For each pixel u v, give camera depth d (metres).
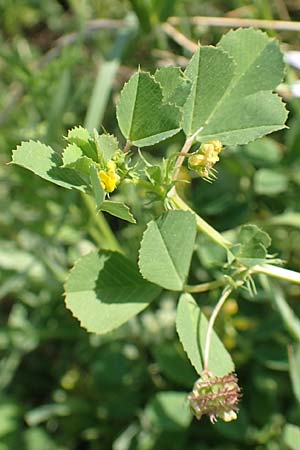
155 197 0.19
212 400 0.19
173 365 0.29
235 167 0.30
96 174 0.18
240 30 0.21
